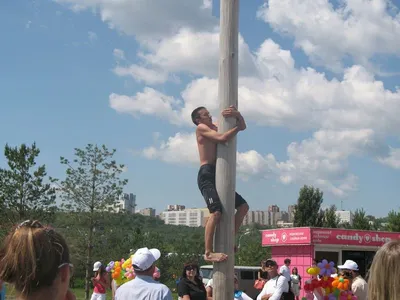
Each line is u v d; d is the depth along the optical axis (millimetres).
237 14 6023
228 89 5906
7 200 29578
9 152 30203
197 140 6066
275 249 33000
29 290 2145
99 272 15078
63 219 32375
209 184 5867
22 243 2154
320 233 30391
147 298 5434
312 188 56188
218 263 5703
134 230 38031
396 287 2381
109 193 33344
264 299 9227
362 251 31984
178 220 172125
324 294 10039
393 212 49438
